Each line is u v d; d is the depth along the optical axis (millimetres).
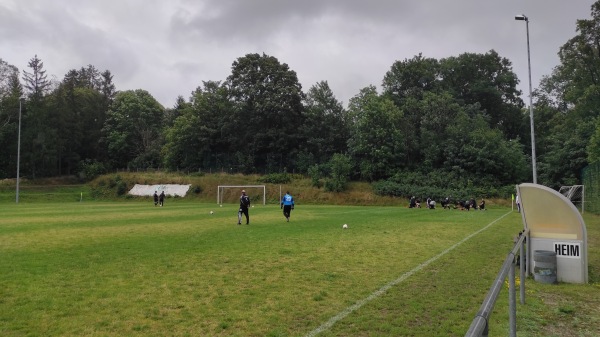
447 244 14883
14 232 17906
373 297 7969
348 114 68375
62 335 5934
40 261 11305
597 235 17984
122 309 7125
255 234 17641
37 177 69625
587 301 7984
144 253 12688
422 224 22609
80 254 12445
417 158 59750
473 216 29625
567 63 53094
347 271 10281
